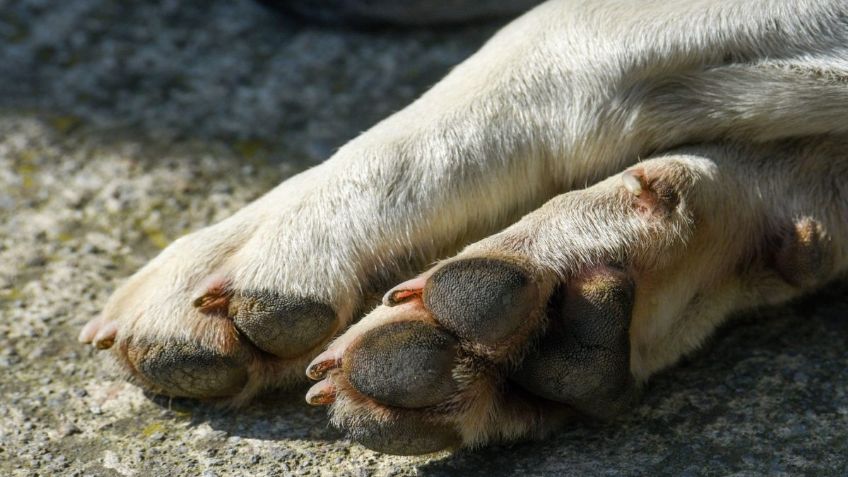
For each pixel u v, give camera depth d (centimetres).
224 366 83
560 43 85
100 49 110
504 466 82
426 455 83
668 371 86
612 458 82
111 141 101
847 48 84
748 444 83
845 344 86
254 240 84
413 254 84
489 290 79
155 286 84
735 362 86
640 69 84
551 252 81
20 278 92
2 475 83
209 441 84
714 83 84
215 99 104
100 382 87
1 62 107
